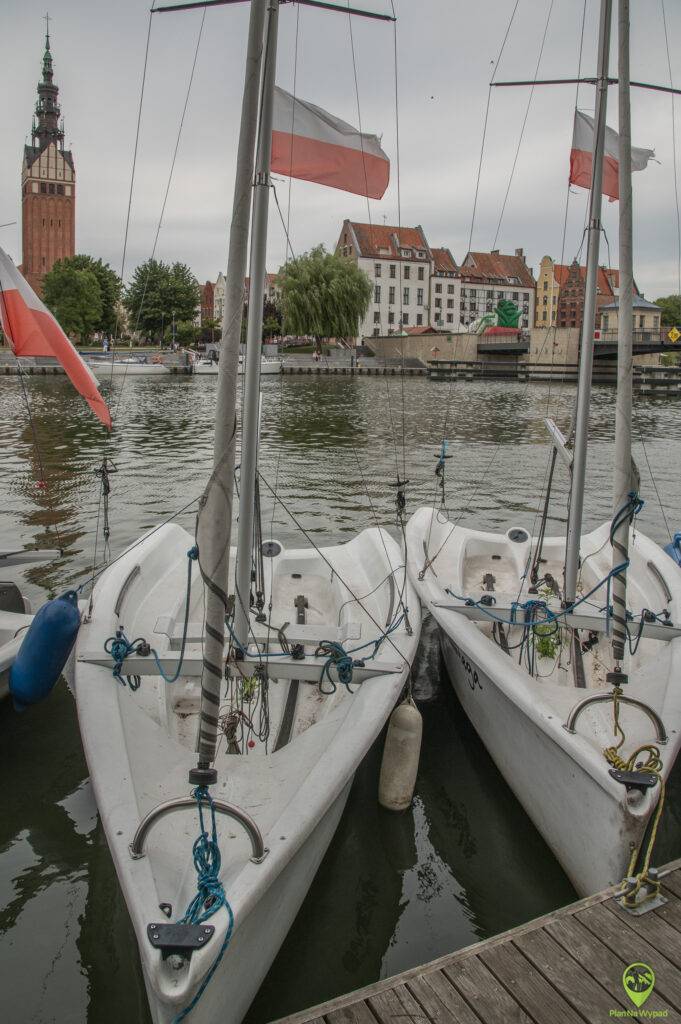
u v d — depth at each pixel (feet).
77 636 14.37
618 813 11.62
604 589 21.45
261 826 10.70
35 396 107.34
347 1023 9.20
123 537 33.30
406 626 17.38
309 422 82.69
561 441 18.04
